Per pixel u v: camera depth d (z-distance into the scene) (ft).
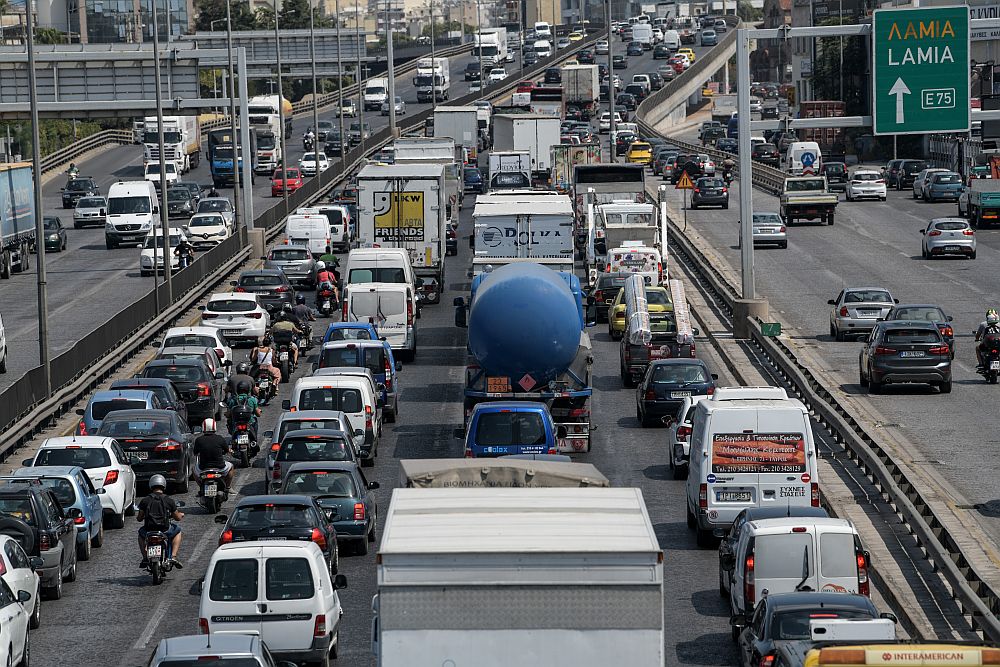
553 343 330.75
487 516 141.79
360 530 261.44
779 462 255.70
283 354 459.32
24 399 384.68
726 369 451.12
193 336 449.48
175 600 238.68
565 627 126.72
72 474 269.64
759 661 165.37
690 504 274.16
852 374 439.63
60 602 239.09
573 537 132.26
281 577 190.19
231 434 353.72
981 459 323.98
